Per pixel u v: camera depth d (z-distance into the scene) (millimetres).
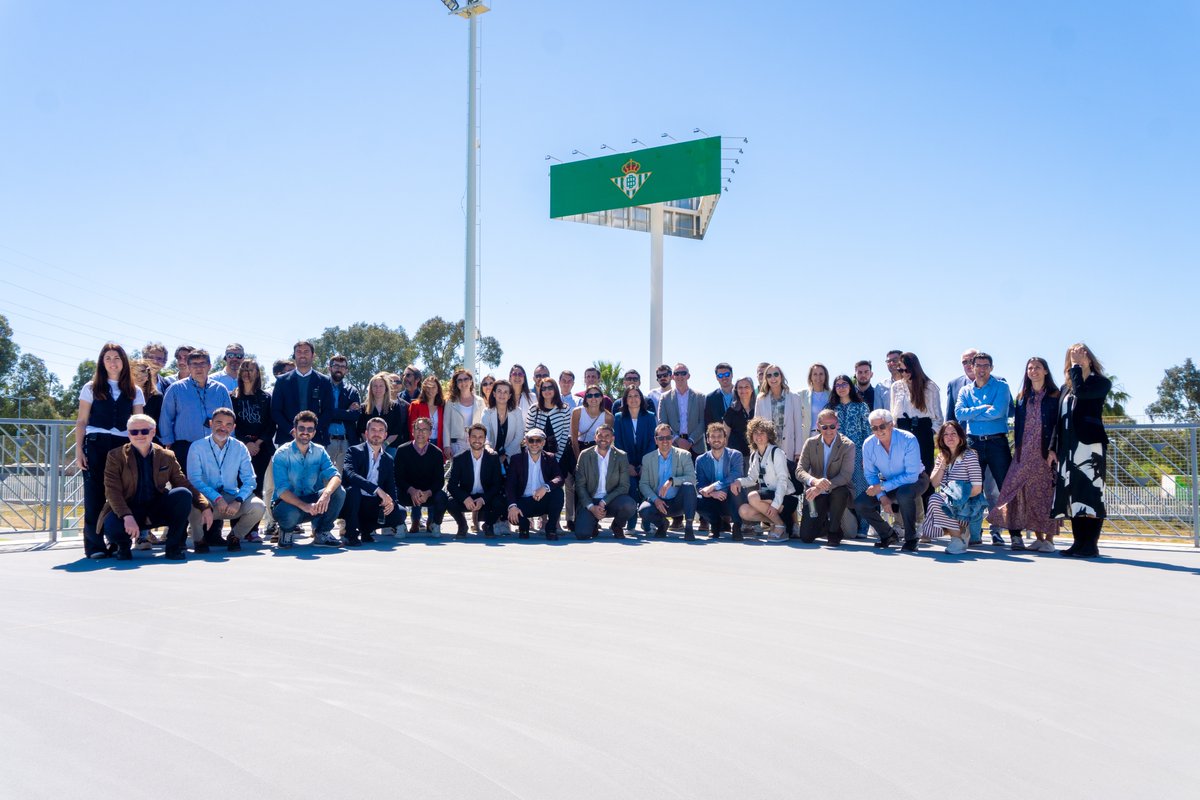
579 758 2736
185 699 3303
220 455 7961
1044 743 2908
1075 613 5047
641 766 2676
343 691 3412
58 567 6738
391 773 2605
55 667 3725
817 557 7664
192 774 2586
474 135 15594
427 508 9578
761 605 5230
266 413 9375
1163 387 55688
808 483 8930
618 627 4578
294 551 7895
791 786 2535
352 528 8531
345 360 9906
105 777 2561
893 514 9477
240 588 5719
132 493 7250
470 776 2588
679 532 10195
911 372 9594
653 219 19312
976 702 3340
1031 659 3980
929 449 9570
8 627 4484
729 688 3494
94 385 7375
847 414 9594
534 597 5445
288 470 8250
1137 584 6133
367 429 9094
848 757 2766
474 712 3172
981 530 8789
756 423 9273
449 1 15586
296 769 2629
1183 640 4367
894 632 4504
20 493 8766
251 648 4062
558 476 9383
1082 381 7781
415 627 4539
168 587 5750
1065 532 10008
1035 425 8242
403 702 3281
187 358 9078
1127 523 9164
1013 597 5570
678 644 4207
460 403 10469
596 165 19875
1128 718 3170
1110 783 2584
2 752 2754
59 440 8758
